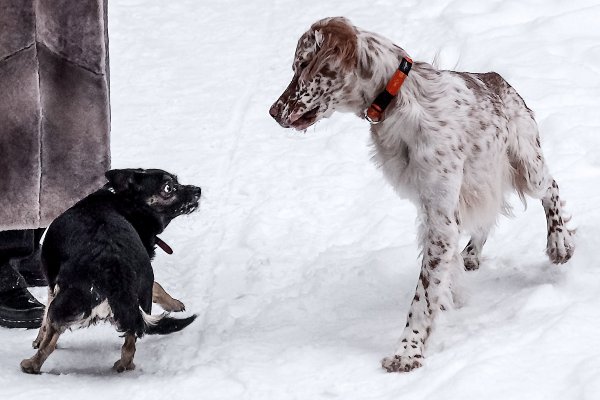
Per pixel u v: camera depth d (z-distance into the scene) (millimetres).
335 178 10688
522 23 13656
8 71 7891
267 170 11055
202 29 16078
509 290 7613
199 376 6734
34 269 8766
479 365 6180
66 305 6676
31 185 8117
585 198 8898
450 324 7078
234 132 12305
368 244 9023
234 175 11023
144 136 12336
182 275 8992
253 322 7781
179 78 14188
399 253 8484
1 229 8078
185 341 7602
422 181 6930
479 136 7102
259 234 9570
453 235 6914
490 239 8656
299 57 6953
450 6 14531
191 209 7750
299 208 10102
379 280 8219
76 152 8312
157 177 7578
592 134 10242
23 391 6535
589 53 12336
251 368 6793
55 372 7090
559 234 7820
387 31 14180
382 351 6926
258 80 13836
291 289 8344
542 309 7047
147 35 15977
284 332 7469
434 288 6848
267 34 15500
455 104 6988
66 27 8094
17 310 8000
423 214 7000
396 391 6238
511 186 7809
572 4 13883
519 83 11695
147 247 7633
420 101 6906
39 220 8227
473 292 7637
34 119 8031
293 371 6707
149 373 7023
